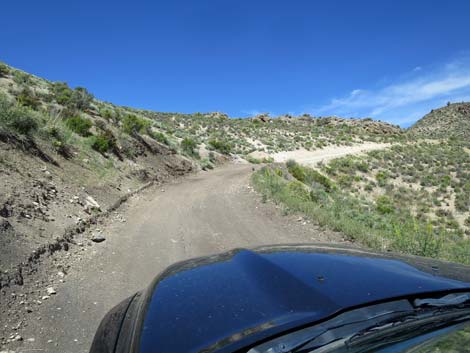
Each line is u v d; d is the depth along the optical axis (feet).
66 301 17.47
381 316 6.02
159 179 70.69
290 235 31.78
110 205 39.06
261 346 5.47
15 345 13.46
